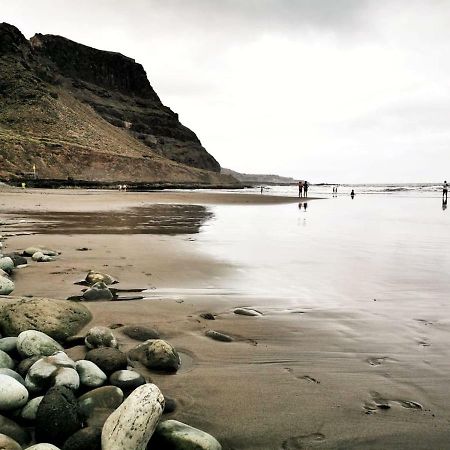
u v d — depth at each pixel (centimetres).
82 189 5422
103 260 845
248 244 1137
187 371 368
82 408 279
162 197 3809
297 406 315
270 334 466
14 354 349
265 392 335
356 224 1773
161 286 661
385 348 432
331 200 4088
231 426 287
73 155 6581
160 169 8062
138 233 1298
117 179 6894
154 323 486
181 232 1363
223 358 399
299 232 1451
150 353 374
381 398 330
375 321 517
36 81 8612
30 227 1355
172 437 253
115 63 14000
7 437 229
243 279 728
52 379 295
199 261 871
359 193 6656
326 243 1195
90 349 389
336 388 345
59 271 727
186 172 8912
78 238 1135
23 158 5906
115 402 289
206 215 2089
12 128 7125
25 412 267
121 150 8200
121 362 345
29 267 748
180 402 314
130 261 845
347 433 282
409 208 3020
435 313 553
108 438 239
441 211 2706
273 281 720
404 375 371
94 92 12706
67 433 254
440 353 421
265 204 3198
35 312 423
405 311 560
